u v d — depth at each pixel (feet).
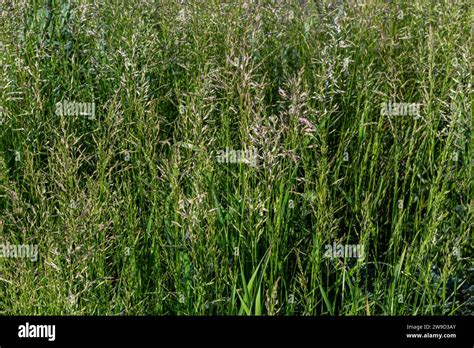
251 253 11.46
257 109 12.36
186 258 11.58
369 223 11.89
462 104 13.65
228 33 15.97
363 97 16.24
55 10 17.24
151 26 17.16
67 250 10.12
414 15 19.01
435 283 12.66
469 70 14.43
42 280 10.68
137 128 13.74
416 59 15.85
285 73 16.81
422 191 13.47
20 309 10.39
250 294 11.03
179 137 14.94
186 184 12.68
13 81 14.67
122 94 14.71
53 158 12.32
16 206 11.41
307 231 12.53
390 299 11.32
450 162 13.11
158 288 11.32
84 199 10.86
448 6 17.90
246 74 12.70
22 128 13.85
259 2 17.63
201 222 11.23
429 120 13.92
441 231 12.80
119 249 11.87
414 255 12.20
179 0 17.98
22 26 16.60
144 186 13.30
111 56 16.33
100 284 10.80
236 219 12.22
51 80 15.98
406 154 14.43
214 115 15.26
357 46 17.04
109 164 13.83
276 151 11.29
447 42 16.72
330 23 18.12
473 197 13.33
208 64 15.43
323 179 11.89
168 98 15.65
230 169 13.67
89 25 17.53
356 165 14.49
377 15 18.43
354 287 12.11
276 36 18.21
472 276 12.70
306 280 11.00
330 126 15.43
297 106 12.17
